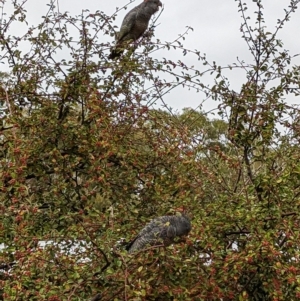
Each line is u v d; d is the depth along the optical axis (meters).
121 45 8.88
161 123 8.47
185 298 5.89
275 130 8.35
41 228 8.08
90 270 5.77
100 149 7.93
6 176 6.61
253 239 6.50
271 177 7.10
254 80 8.56
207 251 6.48
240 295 6.26
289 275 5.80
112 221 6.40
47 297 5.45
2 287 5.72
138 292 5.28
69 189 8.41
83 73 8.65
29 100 9.03
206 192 8.05
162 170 8.69
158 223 6.20
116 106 8.55
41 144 8.41
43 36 8.85
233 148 8.50
